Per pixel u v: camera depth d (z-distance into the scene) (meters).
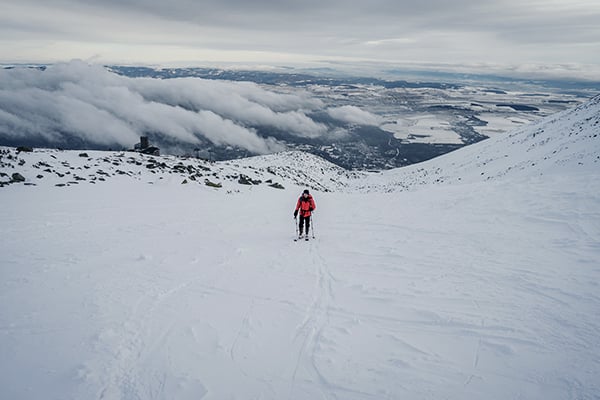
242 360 5.32
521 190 17.19
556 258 8.79
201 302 7.38
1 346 5.48
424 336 5.82
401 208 19.69
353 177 126.81
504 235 11.33
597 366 4.71
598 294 6.69
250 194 28.91
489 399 4.30
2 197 16.58
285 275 9.27
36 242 11.21
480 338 5.62
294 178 73.75
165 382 4.80
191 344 5.74
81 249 10.75
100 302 7.14
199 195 24.88
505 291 7.23
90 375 4.88
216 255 11.08
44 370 4.95
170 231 14.20
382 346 5.61
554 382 4.50
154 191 23.53
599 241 9.46
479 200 17.23
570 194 14.30
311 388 4.68
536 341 5.39
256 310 7.04
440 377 4.76
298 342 5.82
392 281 8.41
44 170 21.70
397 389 4.58
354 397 4.48
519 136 87.75
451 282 8.00
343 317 6.68
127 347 5.60
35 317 6.42
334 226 16.48
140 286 8.09
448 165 94.62
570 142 51.34
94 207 17.22
